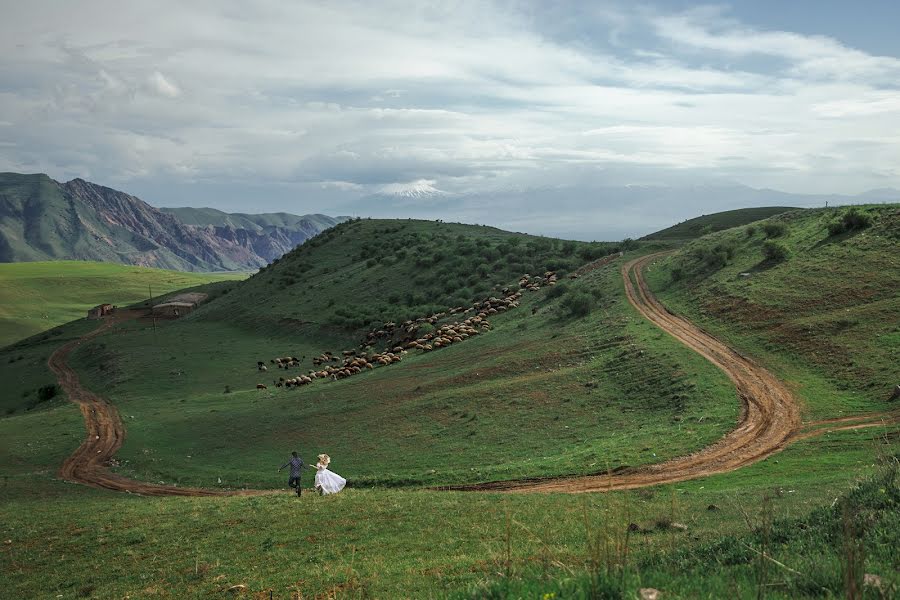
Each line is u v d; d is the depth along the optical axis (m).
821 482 27.41
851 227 74.19
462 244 153.50
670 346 60.62
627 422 48.31
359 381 83.75
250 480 53.44
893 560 11.12
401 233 186.25
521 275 126.69
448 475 43.88
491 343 85.62
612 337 69.00
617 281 93.31
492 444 50.53
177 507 35.59
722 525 20.09
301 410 73.31
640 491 31.52
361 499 32.03
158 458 64.81
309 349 122.75
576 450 44.12
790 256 74.19
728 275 77.12
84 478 61.19
